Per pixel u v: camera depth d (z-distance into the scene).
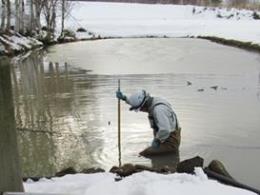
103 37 42.78
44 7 42.91
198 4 85.81
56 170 6.73
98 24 52.38
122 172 5.25
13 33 31.42
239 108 10.72
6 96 3.55
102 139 8.28
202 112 10.31
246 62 20.58
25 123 9.61
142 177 4.51
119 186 4.27
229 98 11.93
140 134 8.54
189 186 4.22
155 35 44.06
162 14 74.25
